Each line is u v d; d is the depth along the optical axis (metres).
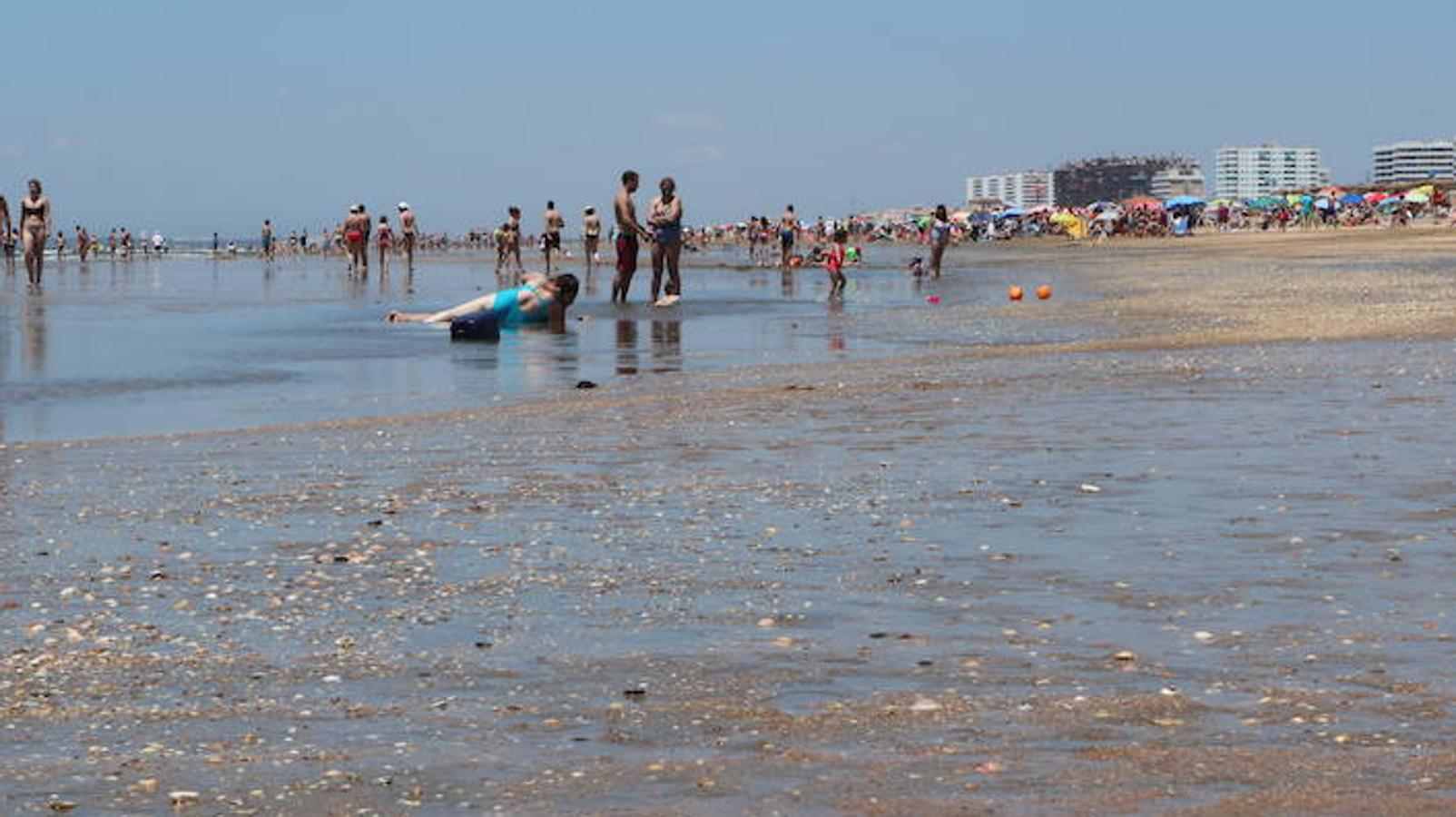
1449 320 21.56
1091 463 10.11
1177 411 12.62
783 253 55.31
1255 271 43.31
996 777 4.24
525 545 7.98
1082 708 4.91
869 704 5.03
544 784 4.29
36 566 7.67
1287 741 4.52
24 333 25.44
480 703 5.17
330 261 89.81
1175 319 25.11
